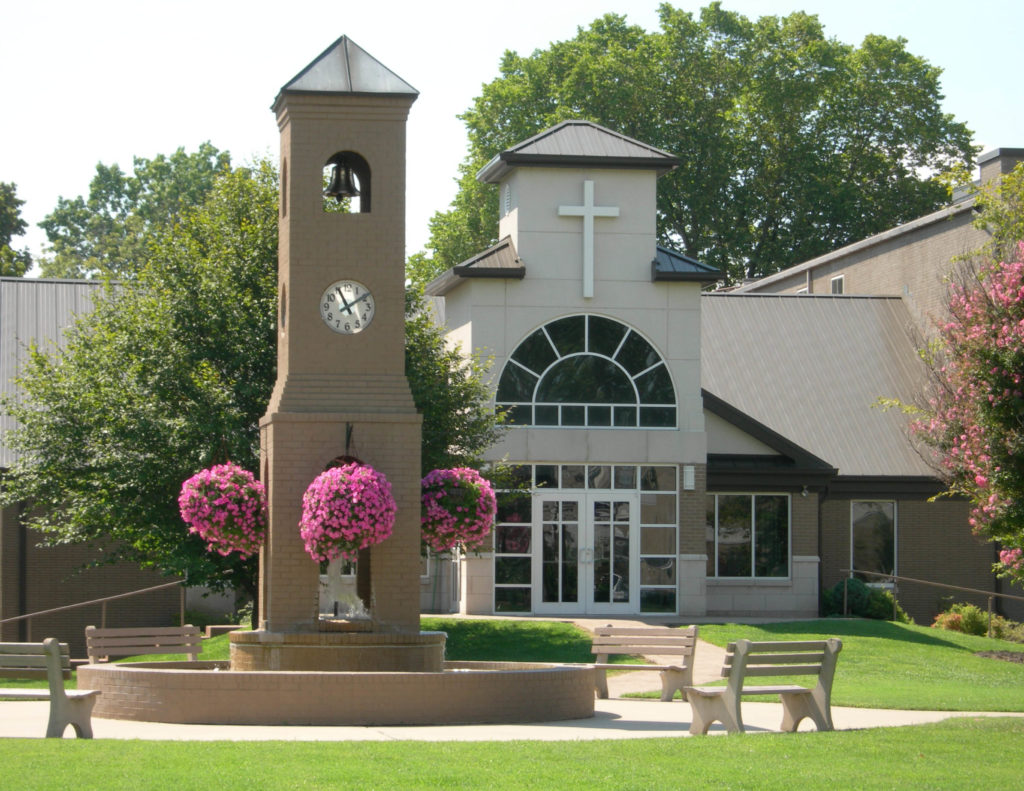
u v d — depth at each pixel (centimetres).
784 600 3341
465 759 1155
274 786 1021
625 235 3184
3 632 3112
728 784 1067
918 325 4056
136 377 2541
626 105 5316
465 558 3097
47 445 2533
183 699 1475
